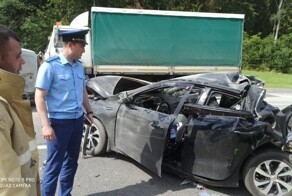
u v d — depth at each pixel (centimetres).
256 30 4403
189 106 433
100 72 1174
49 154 348
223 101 459
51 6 2725
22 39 2448
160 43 1218
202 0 3528
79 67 356
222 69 1300
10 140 157
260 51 3228
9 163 143
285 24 4297
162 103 496
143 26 1194
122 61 1190
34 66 915
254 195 407
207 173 420
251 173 405
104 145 530
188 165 434
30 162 176
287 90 1628
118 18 1166
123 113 500
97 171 483
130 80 611
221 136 408
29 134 186
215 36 1275
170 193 423
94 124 533
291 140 399
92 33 1154
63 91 341
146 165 452
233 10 3747
